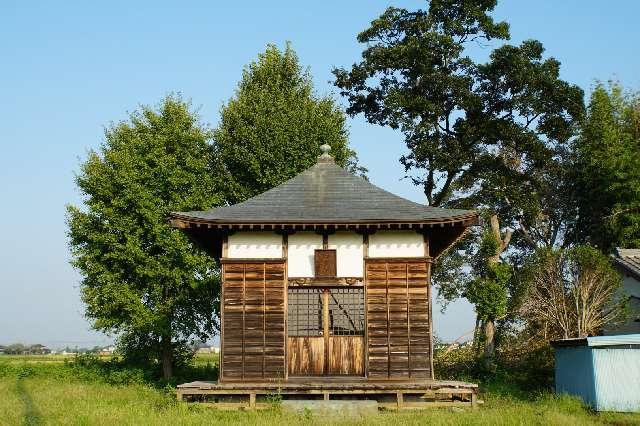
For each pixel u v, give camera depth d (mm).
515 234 42500
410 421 15148
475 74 33250
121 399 20953
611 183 36344
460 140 33312
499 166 33500
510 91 33062
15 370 31859
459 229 19750
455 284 35938
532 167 37656
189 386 18453
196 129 34156
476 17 32594
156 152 32312
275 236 19641
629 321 28047
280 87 37031
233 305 19266
